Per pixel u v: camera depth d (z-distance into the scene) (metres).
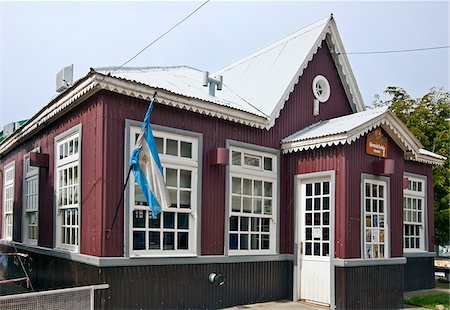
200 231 8.73
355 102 12.49
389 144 10.44
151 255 7.94
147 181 7.46
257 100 10.79
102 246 7.39
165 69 12.82
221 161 8.84
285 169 10.58
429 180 14.49
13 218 13.08
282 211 10.40
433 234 14.36
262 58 12.88
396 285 10.10
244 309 8.91
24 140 12.34
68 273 8.52
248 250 9.70
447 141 16.92
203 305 8.62
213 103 8.94
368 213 9.77
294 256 10.07
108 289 7.33
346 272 9.02
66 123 9.28
